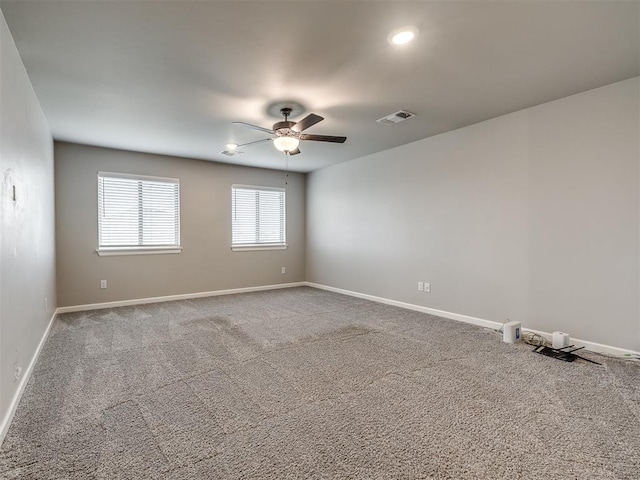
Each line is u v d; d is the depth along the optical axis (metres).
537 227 3.34
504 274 3.61
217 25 1.99
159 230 5.24
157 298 5.18
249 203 6.16
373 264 5.27
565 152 3.13
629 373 2.51
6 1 1.74
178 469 1.51
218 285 5.78
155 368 2.64
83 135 4.14
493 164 3.68
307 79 2.70
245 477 1.47
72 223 4.53
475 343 3.22
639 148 2.72
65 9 1.82
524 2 1.80
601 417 1.93
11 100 2.04
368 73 2.61
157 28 2.01
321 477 1.47
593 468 1.52
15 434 1.78
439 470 1.51
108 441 1.72
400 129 4.03
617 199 2.83
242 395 2.21
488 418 1.93
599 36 2.13
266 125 3.77
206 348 3.10
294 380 2.43
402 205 4.77
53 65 2.44
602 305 2.93
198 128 3.88
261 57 2.36
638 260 2.74
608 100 2.86
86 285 4.64
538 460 1.57
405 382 2.39
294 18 1.92
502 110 3.44
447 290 4.20
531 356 2.88
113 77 2.63
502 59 2.41
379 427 1.84
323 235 6.33
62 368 2.64
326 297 5.54
